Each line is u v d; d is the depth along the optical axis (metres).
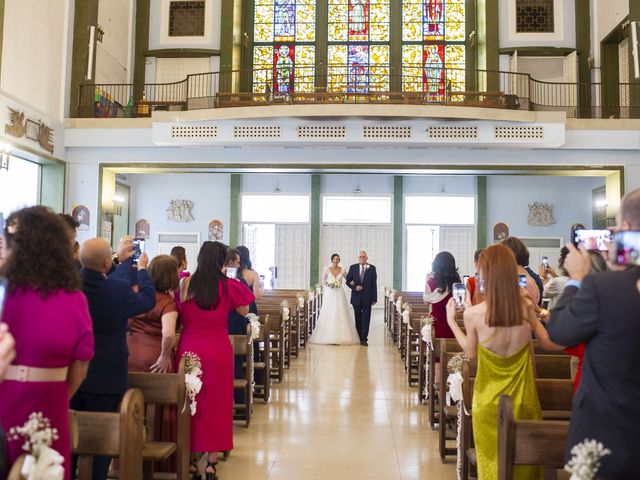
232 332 6.53
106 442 3.10
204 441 4.52
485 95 13.80
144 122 14.17
